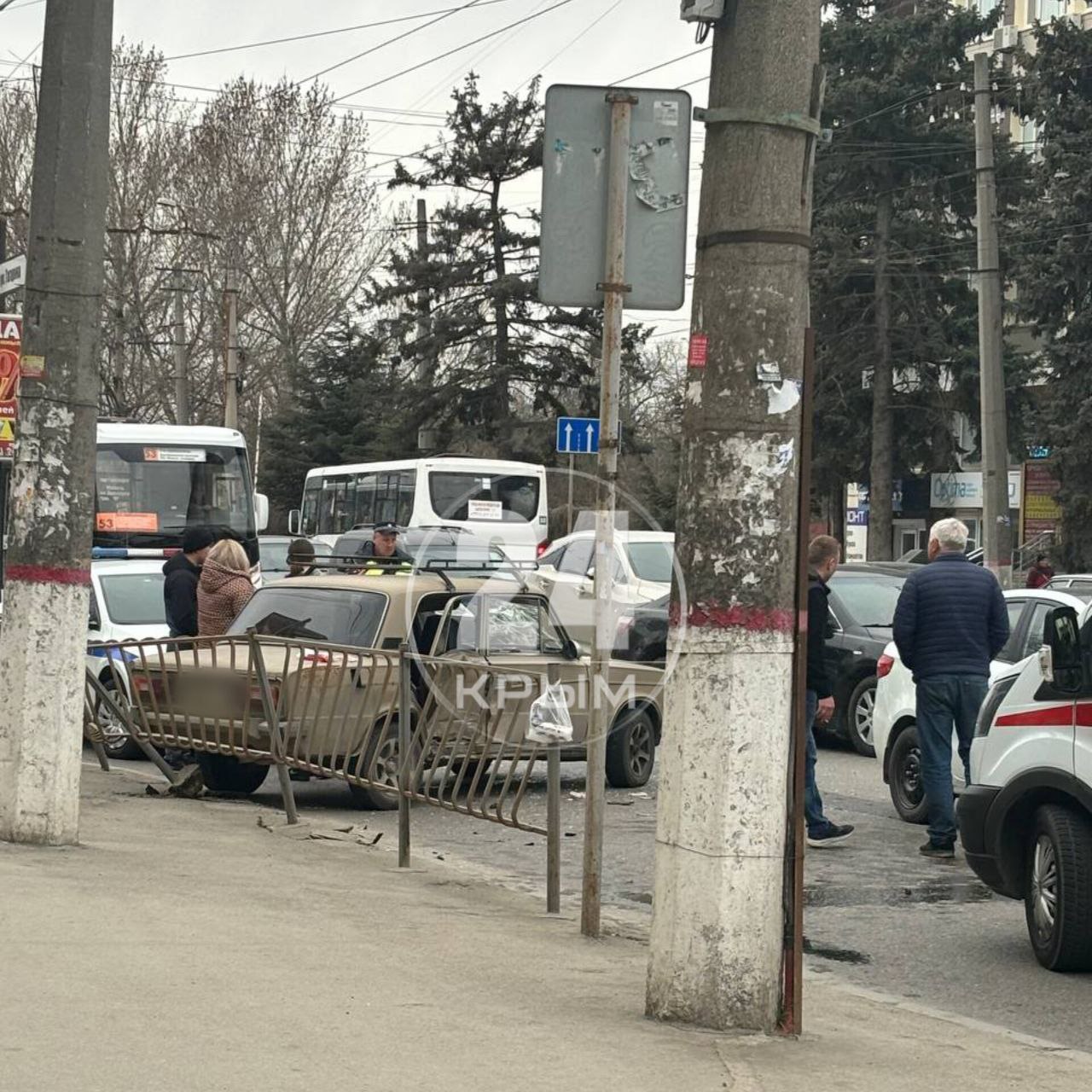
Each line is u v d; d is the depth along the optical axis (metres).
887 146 46.19
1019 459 46.25
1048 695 8.02
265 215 52.47
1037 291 39.12
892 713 12.18
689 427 5.69
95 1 9.00
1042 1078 5.61
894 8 47.41
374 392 56.75
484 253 55.50
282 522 58.41
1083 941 7.58
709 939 5.67
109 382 48.38
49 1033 5.16
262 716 11.27
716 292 5.63
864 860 10.59
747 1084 5.08
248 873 8.78
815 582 10.87
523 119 55.28
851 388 47.38
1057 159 38.97
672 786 5.73
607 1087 4.95
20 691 8.96
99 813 10.83
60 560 8.98
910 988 7.46
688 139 7.07
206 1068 4.87
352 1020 5.55
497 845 11.04
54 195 8.93
